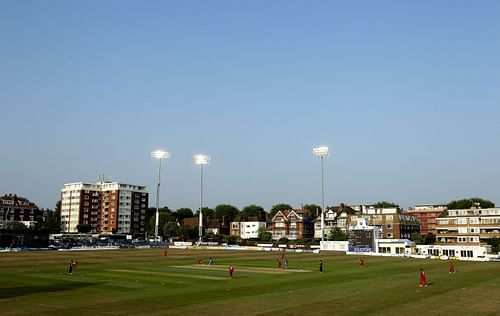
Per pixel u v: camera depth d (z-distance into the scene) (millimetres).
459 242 135750
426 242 154625
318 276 60531
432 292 44562
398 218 165875
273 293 43438
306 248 138500
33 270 65062
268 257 101938
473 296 41781
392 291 45312
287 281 54156
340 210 190375
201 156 141500
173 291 44469
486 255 112062
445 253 121250
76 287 46812
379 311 34000
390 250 127062
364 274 64000
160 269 68688
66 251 116938
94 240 171125
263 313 33062
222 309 34562
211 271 66188
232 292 44000
